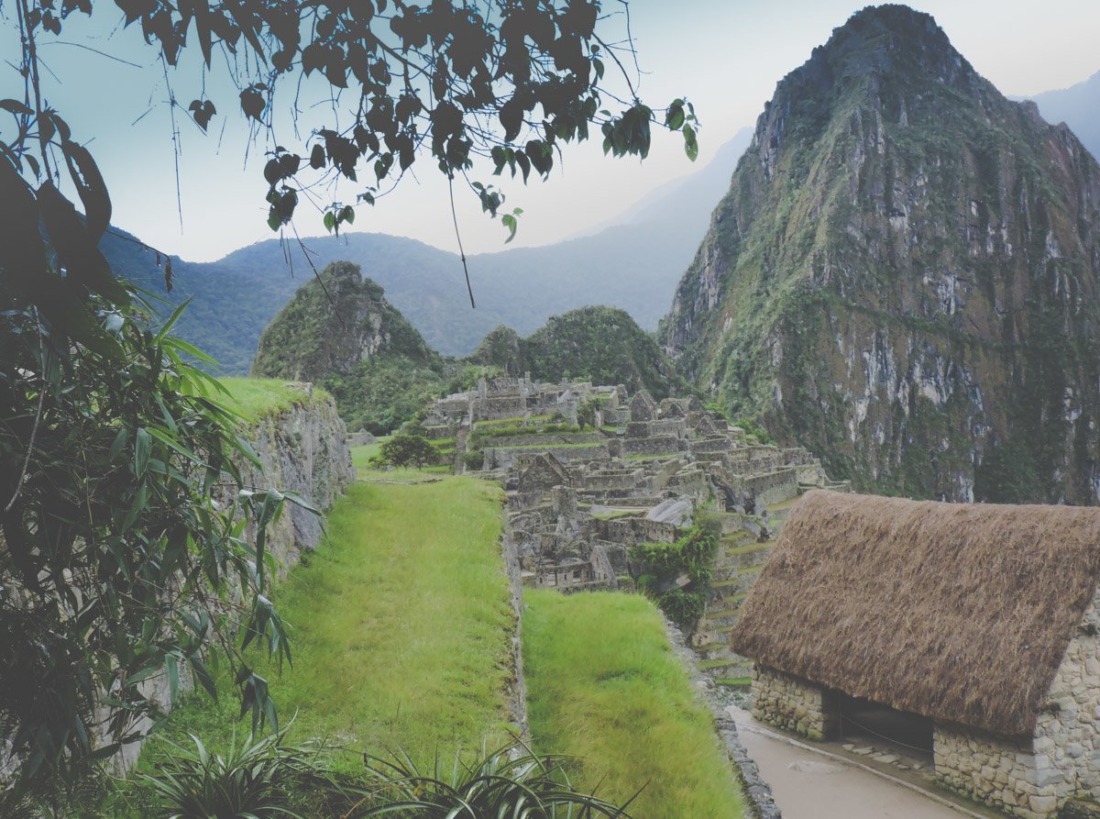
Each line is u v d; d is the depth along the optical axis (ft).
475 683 37.40
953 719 47.03
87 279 10.55
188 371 17.51
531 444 196.13
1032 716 44.24
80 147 10.44
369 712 33.73
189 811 22.08
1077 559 47.03
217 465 17.29
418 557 53.06
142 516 15.90
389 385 424.05
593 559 102.78
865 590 55.52
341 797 25.25
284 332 471.21
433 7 12.44
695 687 49.47
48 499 14.39
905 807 46.85
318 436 59.67
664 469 165.27
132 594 16.06
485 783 24.08
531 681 47.01
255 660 35.60
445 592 47.32
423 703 34.71
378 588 47.73
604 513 129.08
